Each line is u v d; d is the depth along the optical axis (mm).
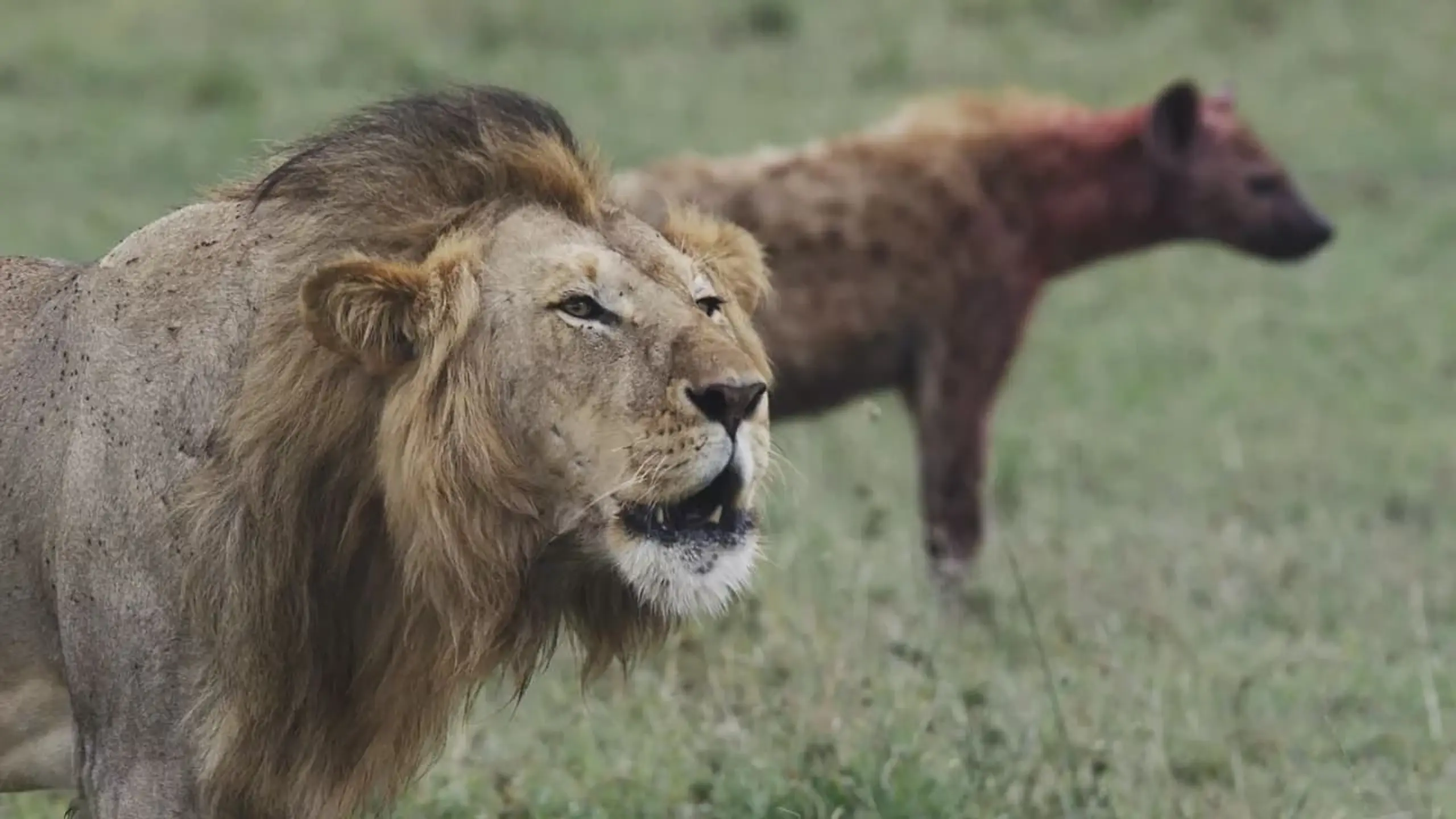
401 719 7070
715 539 6754
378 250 6895
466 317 6613
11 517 7047
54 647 7094
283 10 32875
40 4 33250
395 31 32031
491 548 6727
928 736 9688
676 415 6566
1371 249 25578
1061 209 15562
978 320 15078
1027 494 16844
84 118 27484
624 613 7258
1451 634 12711
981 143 15367
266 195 7082
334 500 6828
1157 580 13758
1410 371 20938
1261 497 16656
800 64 32000
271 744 6863
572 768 9727
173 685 6715
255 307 6852
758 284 7586
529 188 6961
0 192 24203
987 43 33094
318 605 6879
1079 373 20953
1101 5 34875
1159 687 10961
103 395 6887
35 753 7230
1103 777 9531
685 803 9289
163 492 6734
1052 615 13000
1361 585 13898
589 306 6684
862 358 14828
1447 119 30516
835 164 14773
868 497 14172
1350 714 11172
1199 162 16203
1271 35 34094
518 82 30234
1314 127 30156
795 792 9125
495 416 6676
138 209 23422
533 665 7156
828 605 11984
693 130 28219
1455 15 34969
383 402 6719
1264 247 16484
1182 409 19672
